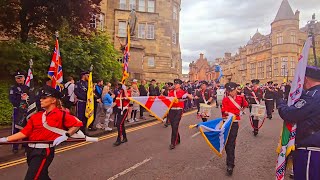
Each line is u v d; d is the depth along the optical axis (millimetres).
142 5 37312
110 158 7668
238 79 84125
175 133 8906
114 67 18562
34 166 3924
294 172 3482
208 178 6152
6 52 12609
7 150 8031
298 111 3348
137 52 30047
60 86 9289
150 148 8891
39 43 15586
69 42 14891
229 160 6512
